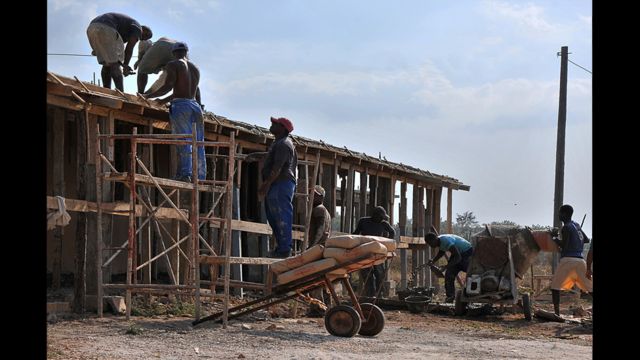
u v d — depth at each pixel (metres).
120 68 13.58
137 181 10.77
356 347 8.99
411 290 16.03
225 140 15.25
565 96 25.11
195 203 10.37
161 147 16.56
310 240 14.09
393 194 22.12
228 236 10.16
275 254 11.82
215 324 10.45
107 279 11.59
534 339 11.33
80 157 11.51
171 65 12.22
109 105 11.61
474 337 11.23
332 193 18.89
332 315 9.90
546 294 22.33
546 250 15.39
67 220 9.38
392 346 9.27
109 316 10.96
